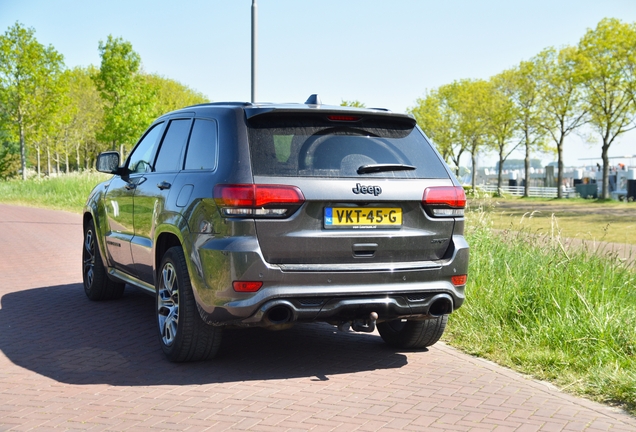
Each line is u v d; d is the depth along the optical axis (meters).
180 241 4.82
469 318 6.25
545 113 44.47
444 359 5.35
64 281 8.87
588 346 5.38
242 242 4.33
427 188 4.78
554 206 33.94
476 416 4.04
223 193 4.40
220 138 4.68
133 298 7.68
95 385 4.53
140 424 3.80
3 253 11.74
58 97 42.12
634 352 5.28
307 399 4.29
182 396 4.30
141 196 5.78
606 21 36.75
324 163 4.55
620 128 39.44
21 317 6.64
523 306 6.25
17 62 40.84
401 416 4.01
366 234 4.58
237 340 5.80
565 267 6.91
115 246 6.54
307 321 4.51
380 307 4.59
